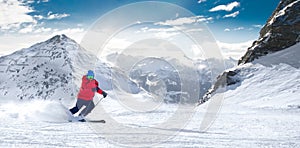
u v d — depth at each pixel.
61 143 3.75
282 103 25.20
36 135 4.27
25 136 4.11
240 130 6.61
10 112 6.71
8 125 5.29
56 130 4.94
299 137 5.39
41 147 3.44
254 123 8.70
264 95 30.05
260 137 5.30
